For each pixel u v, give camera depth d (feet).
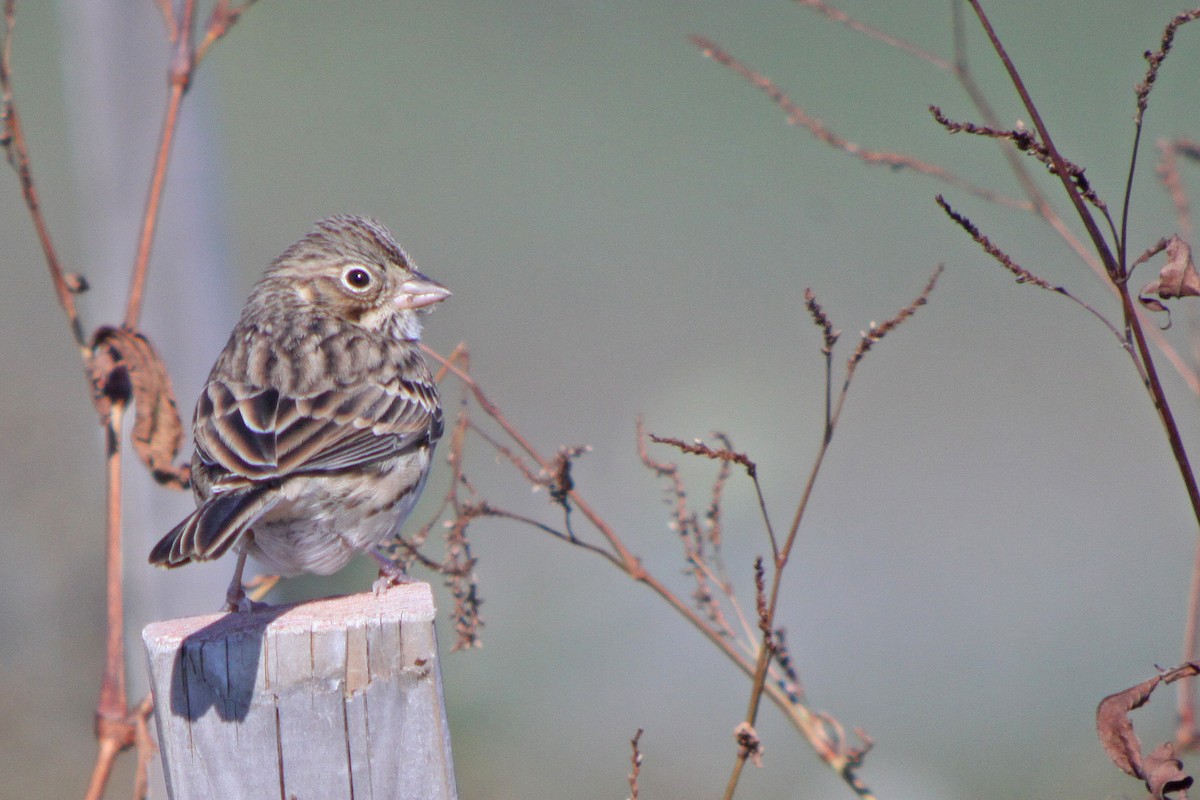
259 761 18.08
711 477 33.17
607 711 41.70
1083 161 66.23
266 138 69.67
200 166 33.96
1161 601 52.44
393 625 18.22
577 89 73.72
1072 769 42.04
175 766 18.07
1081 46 70.33
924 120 70.13
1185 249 19.58
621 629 43.47
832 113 71.46
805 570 54.44
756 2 75.56
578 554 45.88
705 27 76.95
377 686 18.19
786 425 61.41
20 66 66.54
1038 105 68.64
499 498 50.21
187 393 33.35
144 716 25.82
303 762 18.13
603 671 42.55
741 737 22.49
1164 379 48.01
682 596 43.91
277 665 18.12
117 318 33.78
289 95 72.18
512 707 41.32
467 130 73.15
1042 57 70.18
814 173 71.67
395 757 18.20
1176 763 19.60
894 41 29.14
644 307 67.67
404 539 25.23
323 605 19.40
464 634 23.81
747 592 41.06
